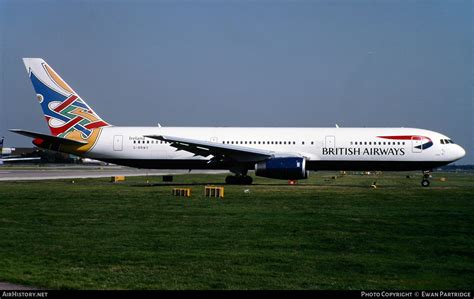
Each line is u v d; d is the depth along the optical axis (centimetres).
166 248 2373
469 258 2236
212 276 1883
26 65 6844
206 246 2423
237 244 2477
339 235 2736
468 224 3131
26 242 2497
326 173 15050
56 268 1981
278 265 2064
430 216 3466
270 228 2938
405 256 2261
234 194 5006
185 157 6681
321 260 2159
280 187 6147
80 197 4603
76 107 6831
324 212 3638
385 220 3272
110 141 6762
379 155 6406
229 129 6794
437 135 6444
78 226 2981
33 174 10550
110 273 1914
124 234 2725
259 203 4194
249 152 6269
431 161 6356
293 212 3628
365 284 1808
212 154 6438
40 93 6844
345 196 4825
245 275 1903
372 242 2561
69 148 6825
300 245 2467
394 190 5684
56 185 6350
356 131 6550
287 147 6562
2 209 3719
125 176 10044
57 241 2525
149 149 6725
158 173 12325
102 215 3438
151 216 3400
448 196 4869
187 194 4816
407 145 6372
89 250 2316
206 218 3319
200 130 6812
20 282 1780
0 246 2400
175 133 6794
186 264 2061
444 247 2452
